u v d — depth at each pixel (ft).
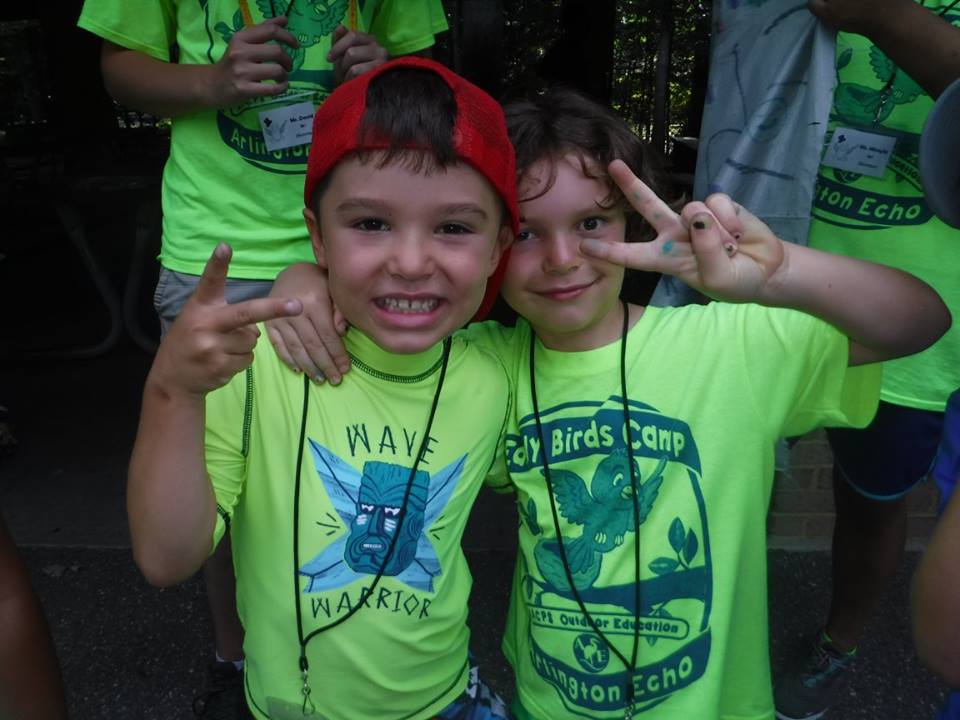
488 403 4.18
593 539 4.13
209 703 6.48
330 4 5.53
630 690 4.13
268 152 5.61
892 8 4.62
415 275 3.35
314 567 3.89
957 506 3.00
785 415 4.03
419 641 4.02
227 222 5.72
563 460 4.19
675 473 4.06
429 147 3.23
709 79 5.73
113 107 26.81
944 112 3.40
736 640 4.33
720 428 4.04
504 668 7.17
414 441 4.01
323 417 3.93
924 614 2.99
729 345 4.05
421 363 3.99
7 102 46.34
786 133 5.28
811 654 6.45
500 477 4.57
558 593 4.20
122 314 14.55
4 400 13.15
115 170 16.87
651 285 13.28
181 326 3.07
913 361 5.54
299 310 2.96
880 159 5.26
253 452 3.89
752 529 4.19
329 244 3.56
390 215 3.35
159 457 3.23
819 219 5.70
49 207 23.41
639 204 3.35
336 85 5.61
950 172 3.55
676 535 4.05
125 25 5.55
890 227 5.41
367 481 3.94
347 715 4.05
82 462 11.12
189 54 5.63
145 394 3.25
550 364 4.23
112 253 22.06
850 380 4.02
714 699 4.06
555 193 3.72
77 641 7.69
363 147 3.27
